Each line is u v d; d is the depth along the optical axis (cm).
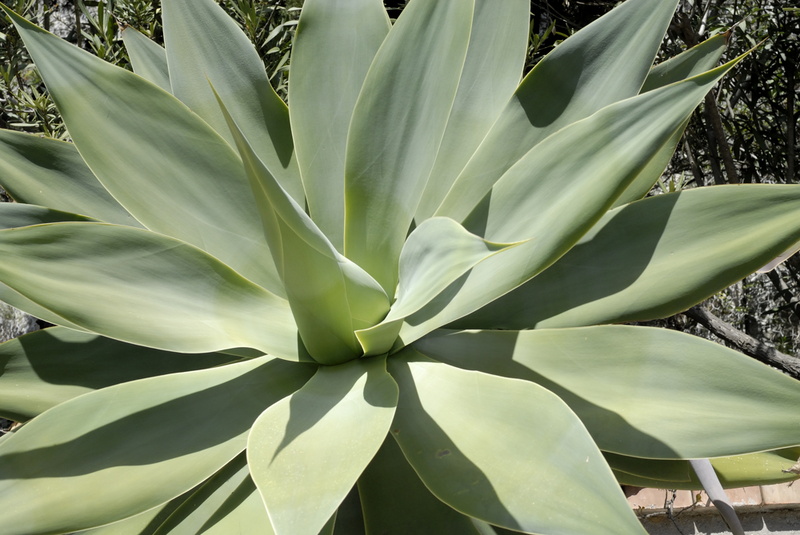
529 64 186
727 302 280
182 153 126
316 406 104
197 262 117
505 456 96
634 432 104
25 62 210
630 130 106
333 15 136
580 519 88
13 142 128
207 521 103
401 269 117
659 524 161
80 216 122
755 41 229
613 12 121
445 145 131
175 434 108
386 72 125
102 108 123
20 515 99
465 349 116
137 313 111
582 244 117
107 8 193
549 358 112
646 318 111
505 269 111
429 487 97
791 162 231
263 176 97
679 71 125
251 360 119
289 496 87
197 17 134
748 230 109
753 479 122
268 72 196
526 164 116
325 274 109
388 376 107
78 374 124
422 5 125
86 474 103
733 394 103
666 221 114
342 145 133
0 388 122
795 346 276
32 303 122
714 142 223
